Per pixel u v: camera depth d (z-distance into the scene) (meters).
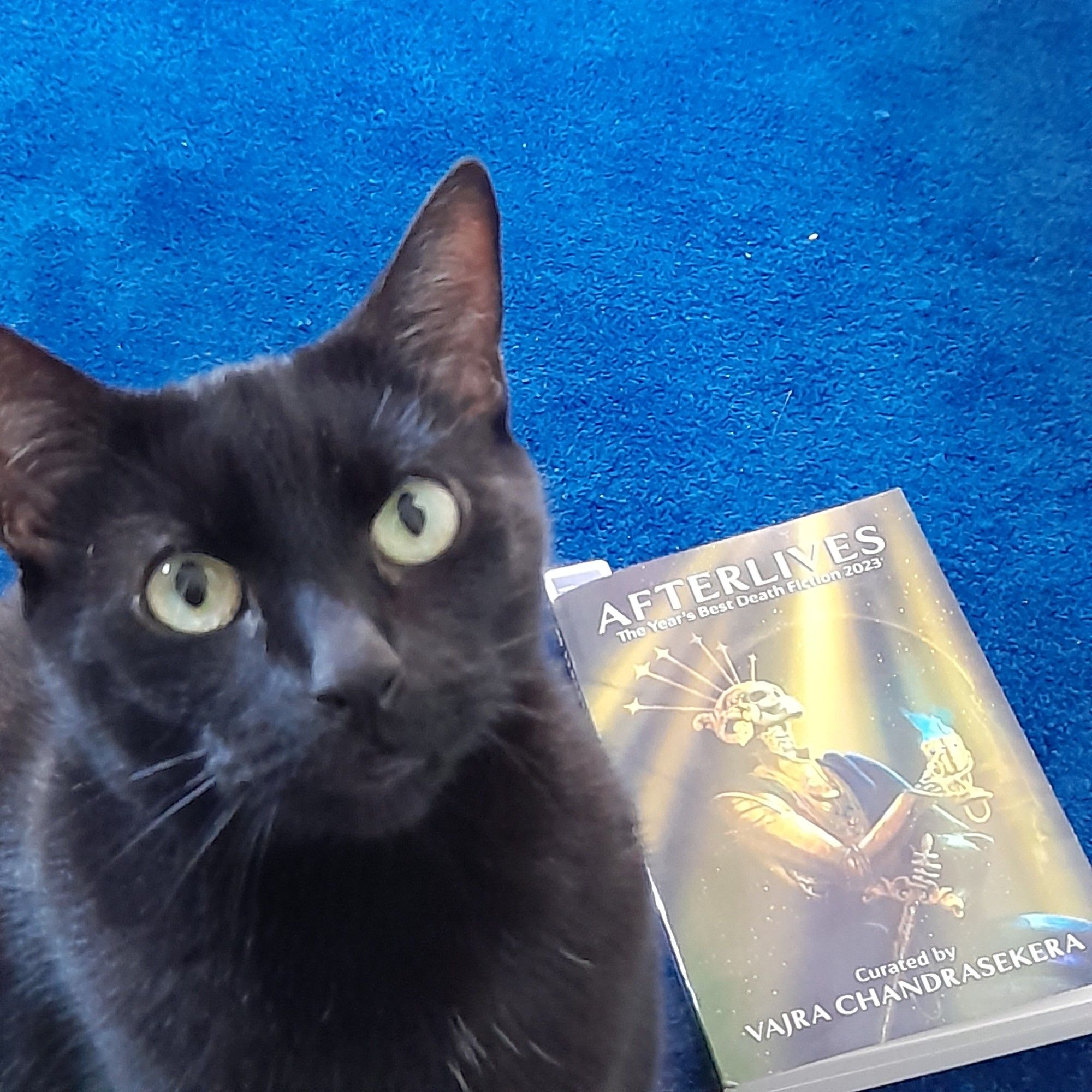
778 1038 0.43
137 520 0.31
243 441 0.31
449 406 0.34
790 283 0.67
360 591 0.30
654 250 0.68
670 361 0.65
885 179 0.69
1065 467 0.60
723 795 0.48
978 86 0.72
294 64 0.75
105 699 0.31
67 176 0.71
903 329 0.65
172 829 0.32
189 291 0.67
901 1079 0.44
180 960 0.33
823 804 0.47
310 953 0.33
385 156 0.72
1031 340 0.64
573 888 0.35
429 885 0.33
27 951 0.36
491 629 0.33
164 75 0.75
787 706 0.49
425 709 0.30
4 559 0.58
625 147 0.72
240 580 0.30
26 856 0.36
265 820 0.31
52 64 0.76
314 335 0.65
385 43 0.76
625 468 0.62
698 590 0.53
